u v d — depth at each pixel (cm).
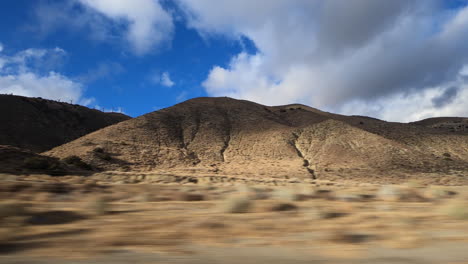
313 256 326
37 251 339
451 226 484
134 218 573
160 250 348
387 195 1040
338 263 298
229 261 304
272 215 612
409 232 444
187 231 459
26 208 595
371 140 8819
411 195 1035
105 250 345
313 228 488
